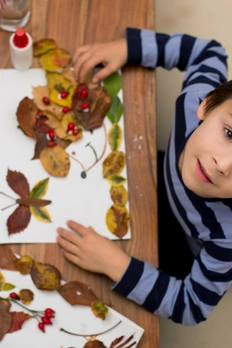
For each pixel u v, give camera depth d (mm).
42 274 966
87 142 1028
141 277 984
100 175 1019
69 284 970
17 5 1026
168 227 1316
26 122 1012
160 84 1556
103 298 985
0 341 934
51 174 1007
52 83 1040
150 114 1057
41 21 1079
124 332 966
